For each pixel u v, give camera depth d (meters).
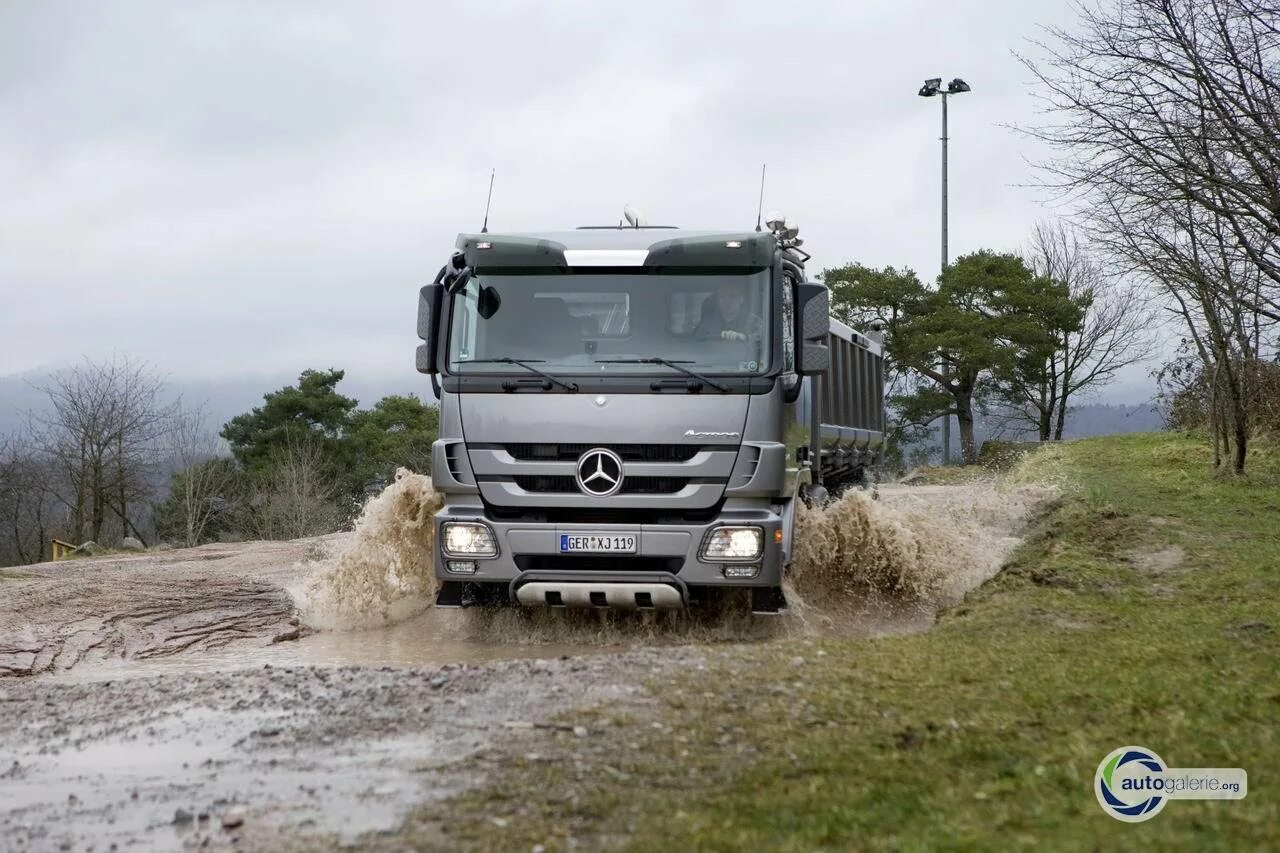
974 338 49.38
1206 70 12.24
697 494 9.56
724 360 9.73
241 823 4.56
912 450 53.19
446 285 10.16
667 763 5.12
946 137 53.75
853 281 52.72
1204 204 12.77
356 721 6.15
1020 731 5.46
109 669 9.12
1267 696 5.99
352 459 65.19
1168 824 4.11
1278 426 20.25
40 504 58.00
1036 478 21.16
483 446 9.77
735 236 9.76
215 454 59.03
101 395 53.12
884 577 11.52
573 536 9.59
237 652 9.75
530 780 4.93
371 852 4.18
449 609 11.36
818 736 5.42
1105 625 8.58
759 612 9.75
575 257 9.88
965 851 3.90
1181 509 14.41
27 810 4.89
